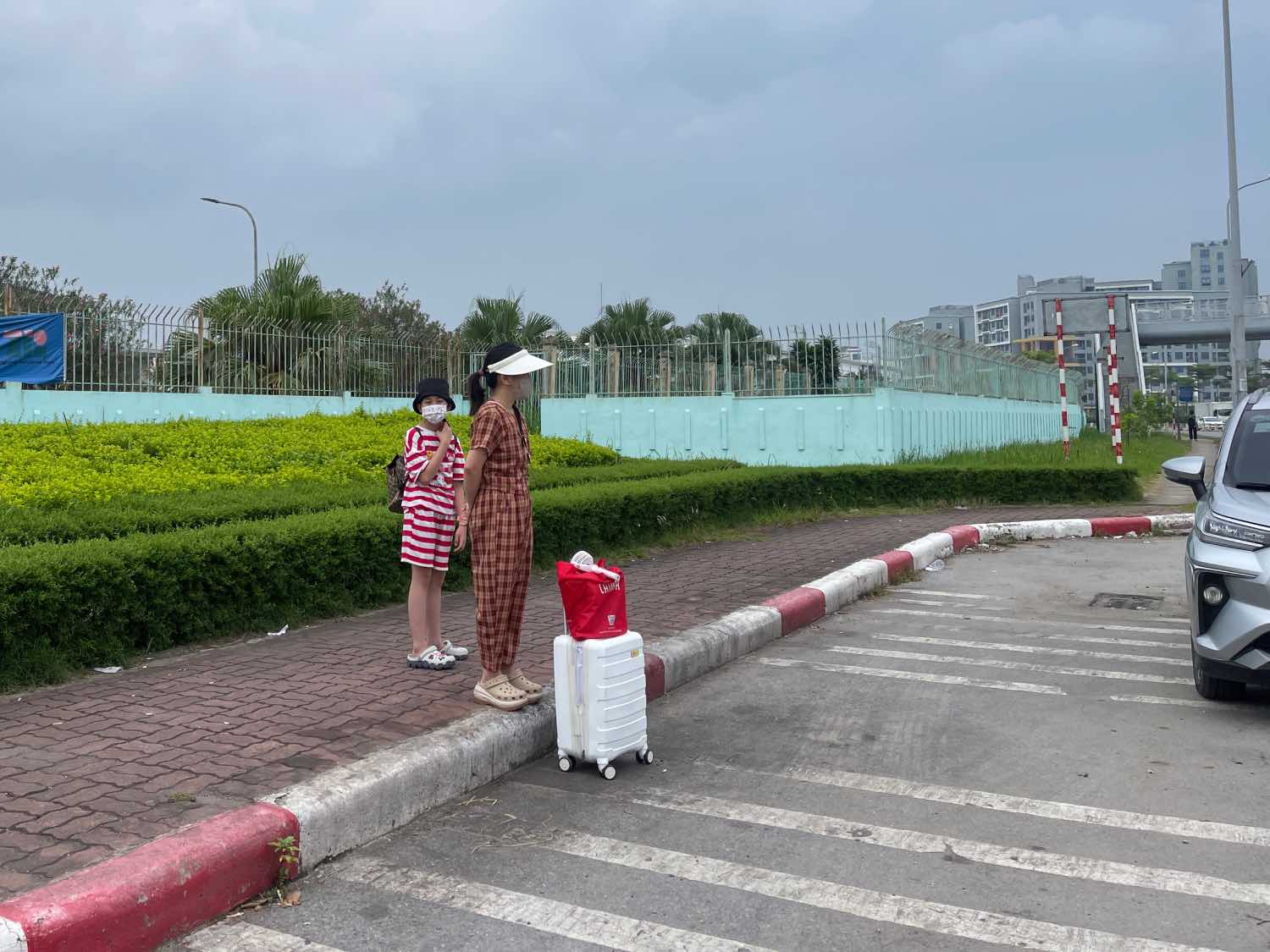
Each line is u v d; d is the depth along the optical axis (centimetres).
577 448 1764
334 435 1630
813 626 823
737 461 1902
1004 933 326
